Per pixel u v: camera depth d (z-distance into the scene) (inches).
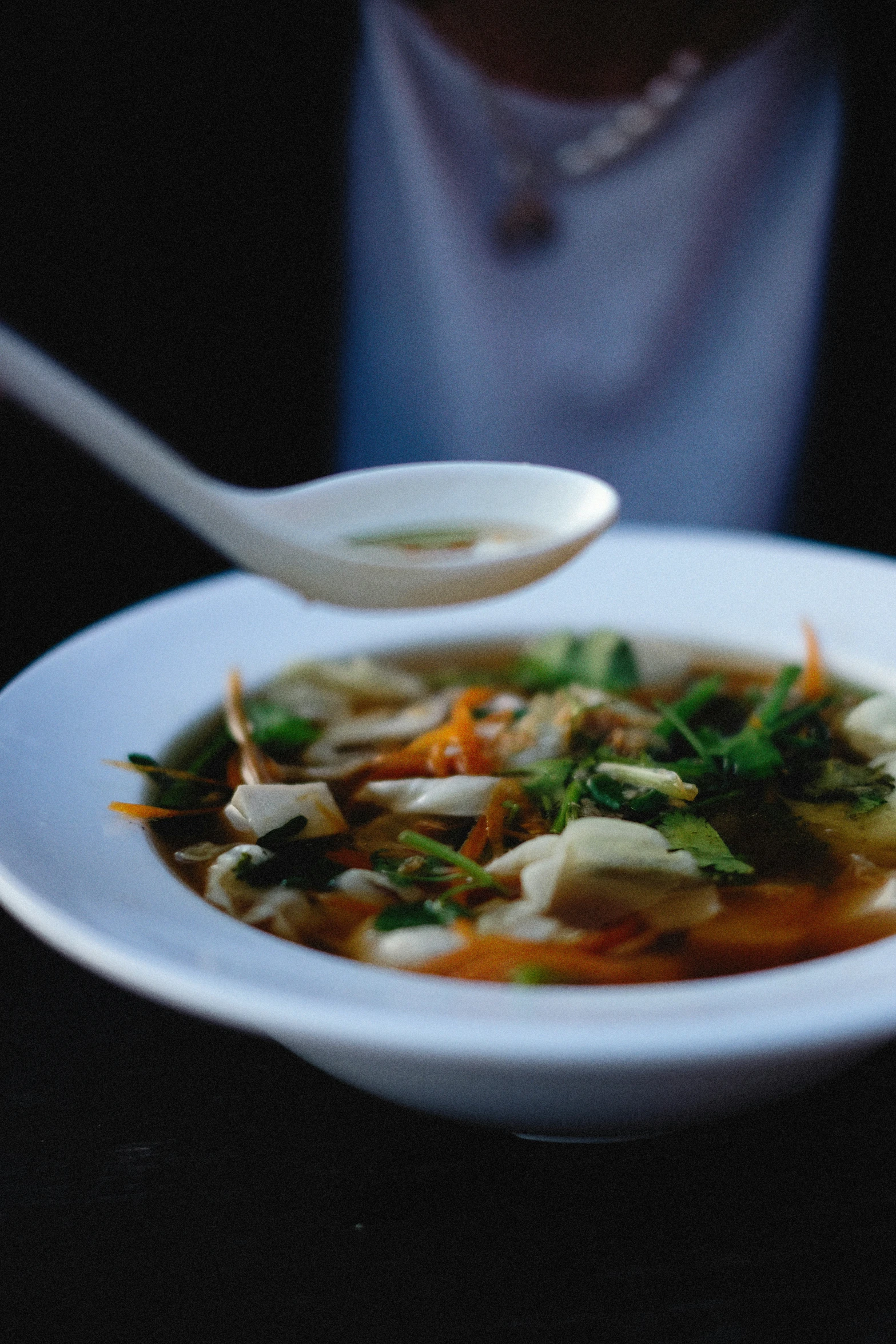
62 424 14.0
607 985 13.3
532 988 11.6
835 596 19.1
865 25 33.9
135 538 28.5
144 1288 11.9
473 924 14.1
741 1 37.2
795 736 17.1
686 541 20.2
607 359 36.9
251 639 18.5
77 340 35.7
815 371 35.7
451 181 36.6
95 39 34.3
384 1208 12.3
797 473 34.8
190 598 18.3
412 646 19.7
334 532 16.0
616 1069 10.9
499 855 15.1
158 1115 13.1
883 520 32.6
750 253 36.3
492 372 37.0
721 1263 11.9
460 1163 12.7
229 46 35.0
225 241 35.8
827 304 35.5
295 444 37.2
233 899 14.2
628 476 36.3
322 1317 11.7
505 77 38.8
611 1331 11.5
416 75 37.1
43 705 15.5
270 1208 12.4
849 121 34.4
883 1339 11.4
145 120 35.0
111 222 35.4
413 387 37.9
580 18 37.6
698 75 36.4
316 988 11.5
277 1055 13.7
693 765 16.2
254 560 14.9
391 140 37.1
